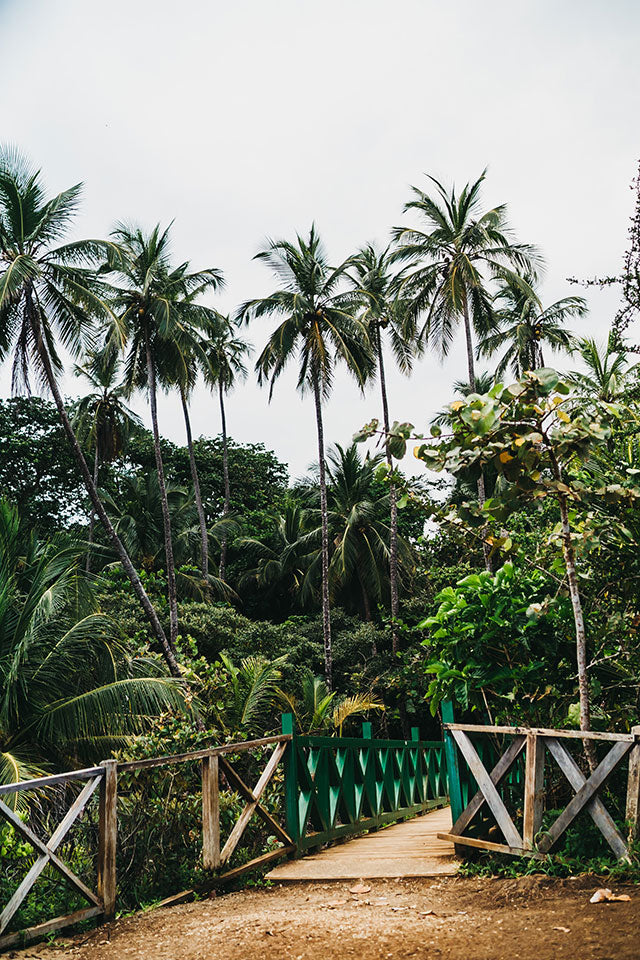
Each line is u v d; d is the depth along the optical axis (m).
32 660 11.86
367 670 26.94
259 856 6.29
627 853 4.50
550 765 5.96
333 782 8.02
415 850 6.52
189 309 25.19
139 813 5.92
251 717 16.31
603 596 5.94
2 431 35.38
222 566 35.72
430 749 13.05
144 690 11.71
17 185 17.73
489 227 27.48
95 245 18.84
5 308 17.69
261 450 44.75
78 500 36.44
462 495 26.20
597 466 5.98
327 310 26.58
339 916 4.43
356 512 30.91
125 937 4.41
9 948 4.19
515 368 30.38
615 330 6.82
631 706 6.10
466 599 6.08
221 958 3.81
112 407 32.28
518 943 3.59
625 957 3.21
